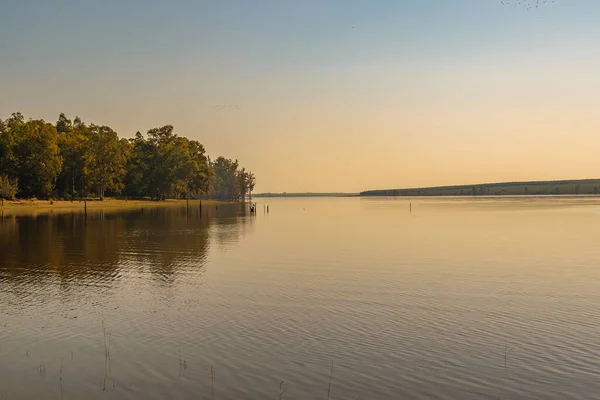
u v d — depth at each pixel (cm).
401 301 2020
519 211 10038
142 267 2870
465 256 3312
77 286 2314
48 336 1571
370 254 3434
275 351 1433
